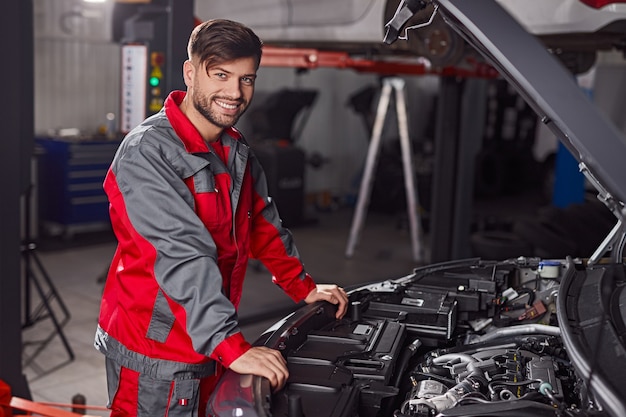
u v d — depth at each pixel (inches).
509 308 97.8
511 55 54.9
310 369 70.2
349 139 404.8
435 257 212.5
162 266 65.7
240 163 75.7
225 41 65.3
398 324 84.7
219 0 176.4
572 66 161.9
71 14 286.8
